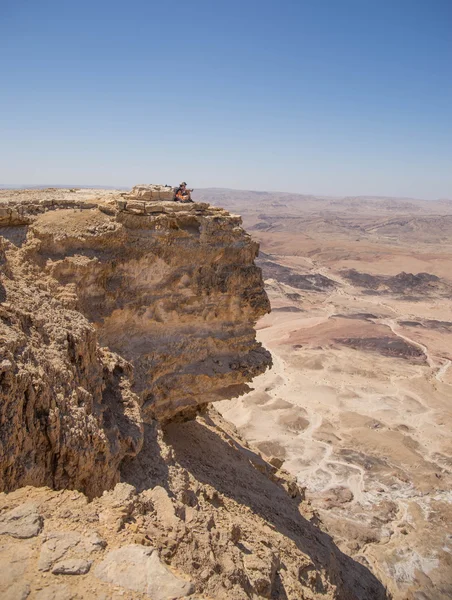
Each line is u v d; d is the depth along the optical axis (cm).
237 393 2430
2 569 812
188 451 2303
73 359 1463
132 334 2086
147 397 2083
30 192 2469
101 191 2628
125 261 2031
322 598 1677
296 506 2483
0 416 1055
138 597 802
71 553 870
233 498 2009
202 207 2295
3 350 1136
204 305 2277
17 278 1620
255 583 1241
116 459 1350
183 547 1049
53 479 1156
